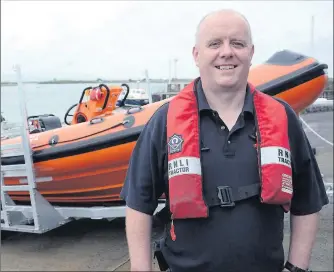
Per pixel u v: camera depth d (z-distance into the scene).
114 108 4.73
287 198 1.31
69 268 3.34
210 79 1.35
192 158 1.31
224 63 1.32
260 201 1.30
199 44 1.37
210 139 1.34
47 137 4.22
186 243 1.34
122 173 3.98
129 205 1.42
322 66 3.84
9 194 4.60
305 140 1.43
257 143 1.33
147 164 1.41
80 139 4.00
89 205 4.38
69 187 4.23
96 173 4.01
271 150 1.32
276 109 1.38
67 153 3.99
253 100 1.40
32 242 4.14
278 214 1.36
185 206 1.29
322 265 3.02
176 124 1.36
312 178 1.44
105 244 3.94
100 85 4.70
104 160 3.89
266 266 1.34
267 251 1.33
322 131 12.95
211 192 1.31
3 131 4.68
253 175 1.31
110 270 3.29
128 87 4.78
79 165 3.99
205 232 1.32
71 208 4.23
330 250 3.27
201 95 1.39
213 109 1.37
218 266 1.31
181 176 1.30
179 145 1.33
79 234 4.30
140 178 1.42
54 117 5.09
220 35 1.33
